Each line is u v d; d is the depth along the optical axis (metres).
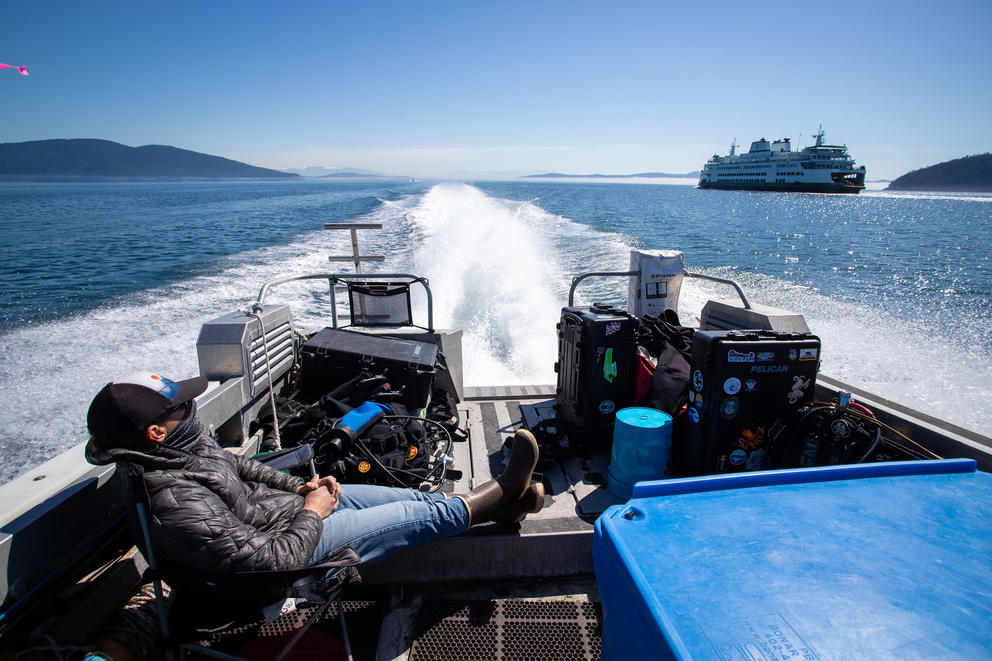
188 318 9.98
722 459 2.73
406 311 4.28
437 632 2.27
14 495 1.89
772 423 2.74
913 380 7.70
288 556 1.82
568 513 2.73
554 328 8.95
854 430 2.54
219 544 1.71
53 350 8.16
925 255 22.75
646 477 2.77
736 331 2.81
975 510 1.40
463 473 3.16
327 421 2.91
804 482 1.57
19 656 1.63
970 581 1.14
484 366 7.31
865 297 13.39
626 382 3.29
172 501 1.71
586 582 2.56
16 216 42.06
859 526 1.34
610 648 1.31
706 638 1.01
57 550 1.85
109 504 2.13
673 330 3.51
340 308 10.48
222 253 18.97
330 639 2.24
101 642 1.86
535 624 2.31
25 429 5.79
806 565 1.20
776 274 17.19
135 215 42.28
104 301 11.62
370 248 17.78
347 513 2.21
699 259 20.70
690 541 1.30
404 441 2.86
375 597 2.47
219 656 1.84
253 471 2.25
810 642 1.00
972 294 13.97
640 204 58.66
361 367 3.46
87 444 1.75
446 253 15.55
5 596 1.64
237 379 2.90
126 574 2.12
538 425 3.43
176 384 1.89
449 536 2.47
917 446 2.68
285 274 14.23
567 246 18.20
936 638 1.00
